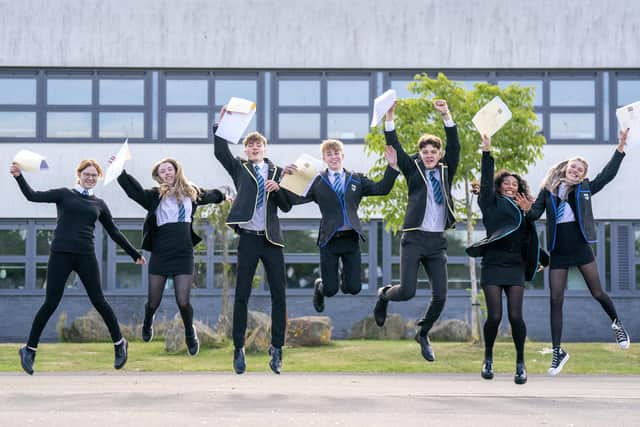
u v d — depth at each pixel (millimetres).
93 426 8562
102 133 28938
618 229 28828
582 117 29047
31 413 9656
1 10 29031
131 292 28484
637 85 29172
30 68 29016
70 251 11953
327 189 11805
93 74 29031
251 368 18094
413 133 22188
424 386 14094
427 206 11625
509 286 11688
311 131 28984
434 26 29094
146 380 15211
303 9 29109
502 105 11586
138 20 29031
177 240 11859
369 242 28656
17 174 11883
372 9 29141
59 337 26000
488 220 11617
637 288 28703
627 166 28859
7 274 28578
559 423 8977
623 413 9922
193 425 8648
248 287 11602
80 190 12227
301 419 9164
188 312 11930
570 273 28734
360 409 10172
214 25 29031
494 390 13281
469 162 22141
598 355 20625
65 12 29047
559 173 11992
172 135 28938
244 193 11445
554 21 29141
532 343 23219
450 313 28359
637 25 29141
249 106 11688
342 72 29062
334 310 28375
